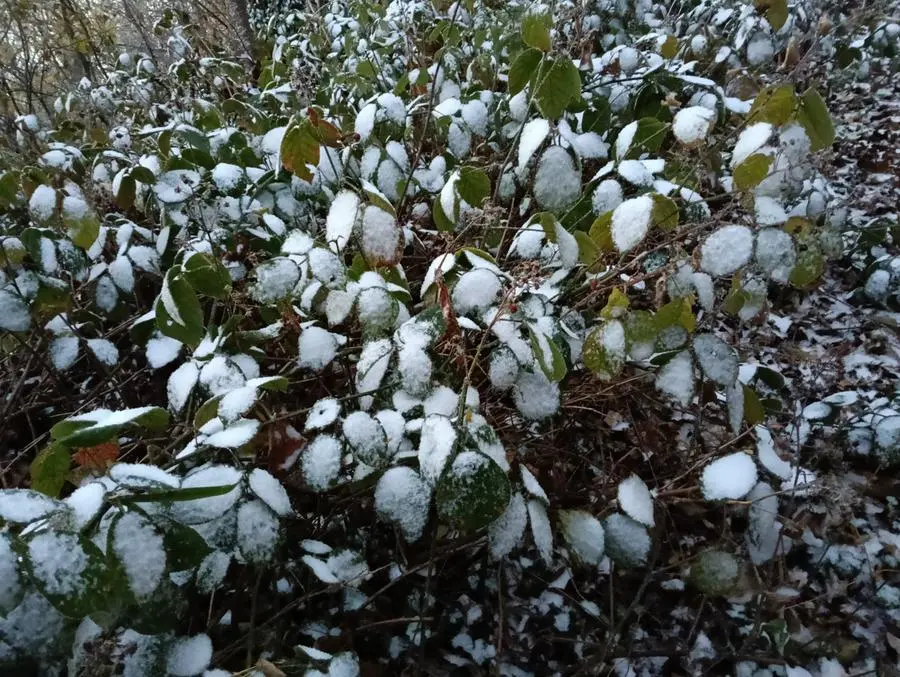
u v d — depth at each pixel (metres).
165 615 0.57
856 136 1.98
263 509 0.62
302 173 0.93
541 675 0.80
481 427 0.66
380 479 0.66
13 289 0.88
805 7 1.98
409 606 0.84
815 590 0.88
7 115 1.85
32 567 0.49
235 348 0.84
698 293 0.83
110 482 0.56
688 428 1.06
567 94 0.89
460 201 0.98
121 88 2.03
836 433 1.02
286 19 2.60
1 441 1.03
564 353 0.81
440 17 2.03
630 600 0.87
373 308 0.76
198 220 1.14
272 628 0.75
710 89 1.36
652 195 0.80
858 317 1.32
